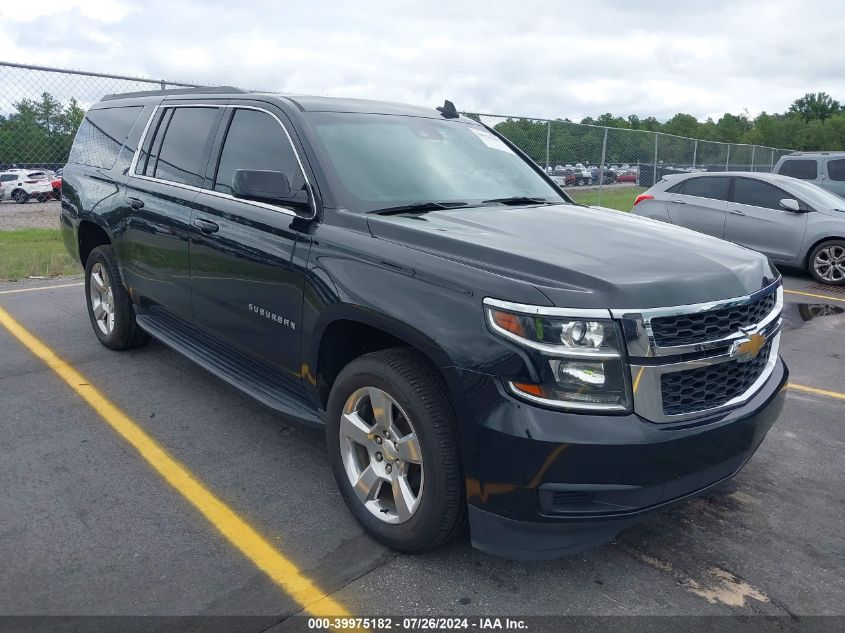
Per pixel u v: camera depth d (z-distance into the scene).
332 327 3.30
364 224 3.29
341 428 3.23
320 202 3.49
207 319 4.26
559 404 2.56
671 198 11.90
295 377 3.61
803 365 6.05
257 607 2.71
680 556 3.14
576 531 2.66
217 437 4.20
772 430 4.59
